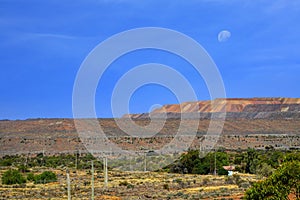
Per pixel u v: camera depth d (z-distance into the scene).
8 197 60.66
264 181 32.44
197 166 89.62
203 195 59.00
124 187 69.31
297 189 31.31
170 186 70.06
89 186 70.94
